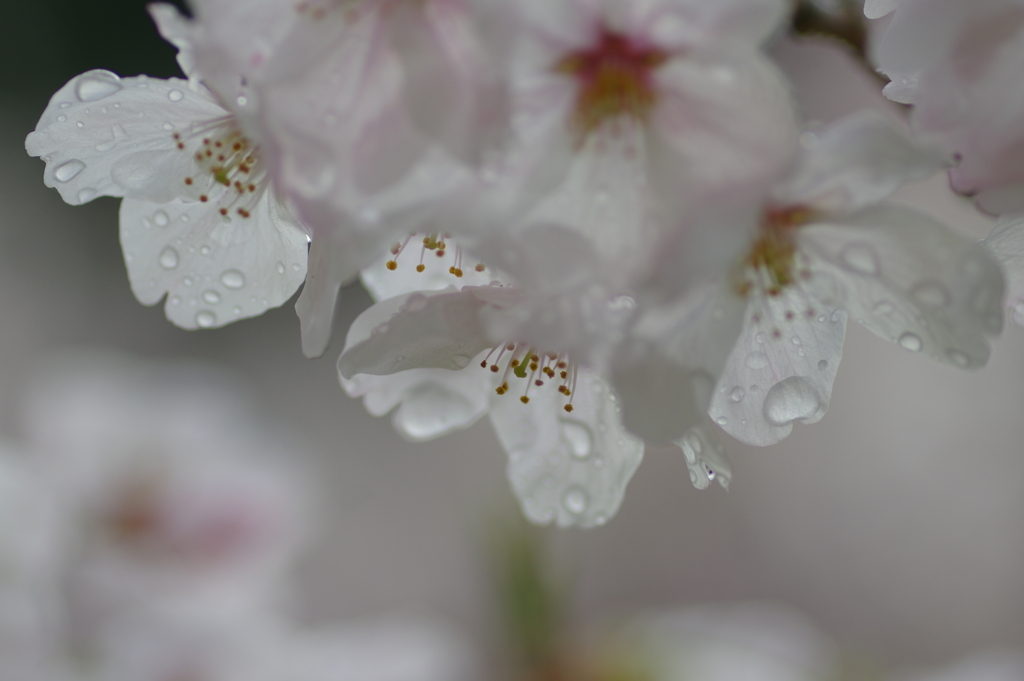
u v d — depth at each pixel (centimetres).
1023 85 33
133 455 47
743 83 33
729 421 35
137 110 36
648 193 33
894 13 34
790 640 47
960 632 86
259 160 36
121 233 36
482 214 33
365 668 46
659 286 33
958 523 90
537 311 33
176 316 36
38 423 47
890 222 33
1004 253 34
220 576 48
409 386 36
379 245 33
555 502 36
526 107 33
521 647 45
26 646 44
